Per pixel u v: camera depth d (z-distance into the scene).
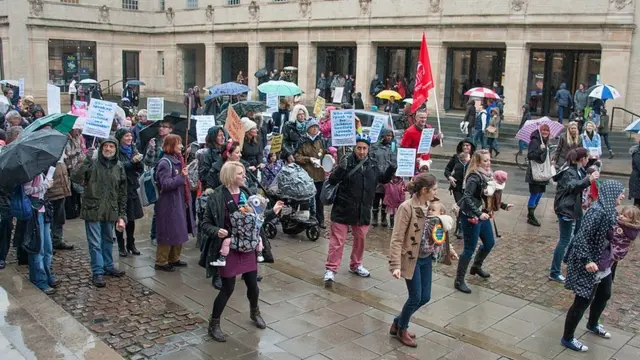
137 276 8.11
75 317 6.69
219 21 39.19
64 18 39.88
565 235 8.31
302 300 7.48
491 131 21.06
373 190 8.13
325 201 7.96
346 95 31.67
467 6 27.50
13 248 9.14
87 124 8.74
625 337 6.76
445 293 7.89
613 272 7.00
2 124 13.78
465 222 7.85
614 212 6.18
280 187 9.96
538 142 11.41
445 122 27.05
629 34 23.56
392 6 30.09
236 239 6.14
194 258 9.02
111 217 7.71
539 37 25.64
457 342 6.42
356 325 6.77
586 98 22.95
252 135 9.99
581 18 24.47
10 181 6.71
